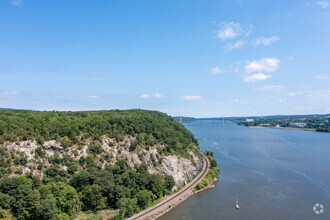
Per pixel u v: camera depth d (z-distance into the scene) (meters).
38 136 119.31
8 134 112.12
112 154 135.25
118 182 119.06
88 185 111.44
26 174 104.19
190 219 107.75
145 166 137.62
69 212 100.75
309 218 106.62
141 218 107.19
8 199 89.69
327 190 137.12
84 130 141.12
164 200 126.31
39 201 93.38
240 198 129.38
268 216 109.12
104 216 102.88
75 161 121.12
